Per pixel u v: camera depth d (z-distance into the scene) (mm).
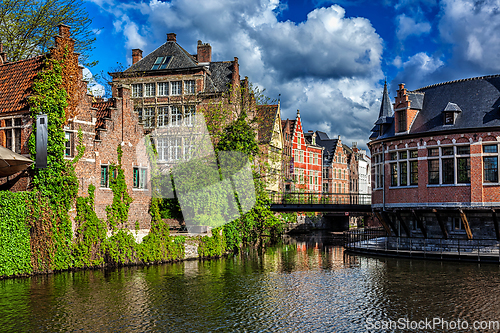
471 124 27297
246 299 17969
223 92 37500
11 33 33594
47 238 21812
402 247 31484
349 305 17109
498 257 25938
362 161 91625
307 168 63781
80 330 14000
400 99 30547
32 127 21984
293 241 43844
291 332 14102
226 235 30781
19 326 14258
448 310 16359
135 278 21453
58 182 22250
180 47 43938
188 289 19516
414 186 29641
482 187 26859
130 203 26094
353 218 70438
